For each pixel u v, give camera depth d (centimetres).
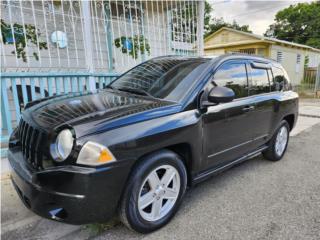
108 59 640
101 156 193
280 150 439
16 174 221
